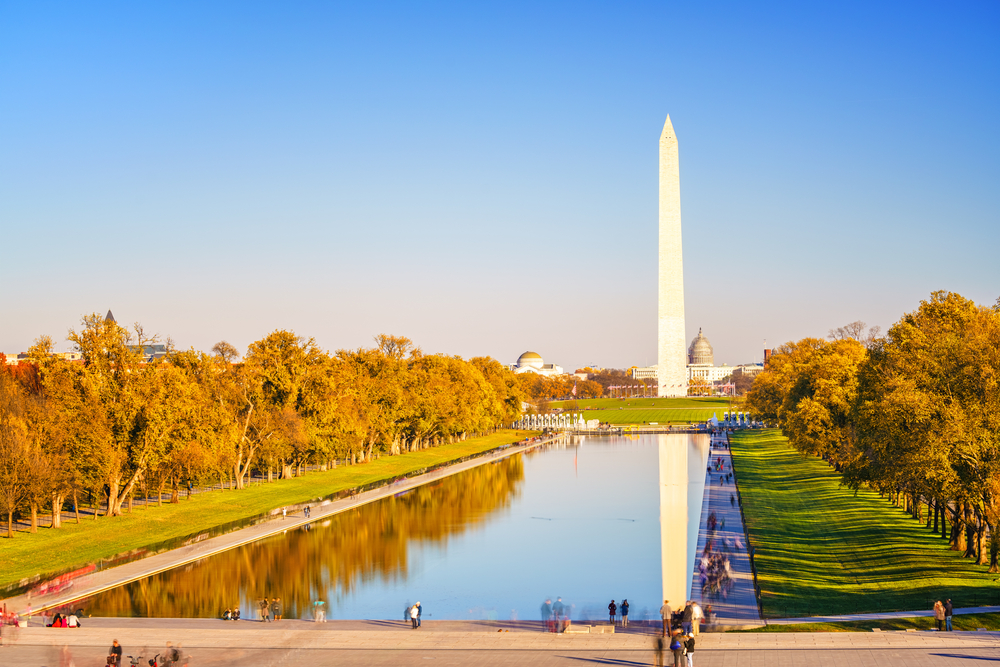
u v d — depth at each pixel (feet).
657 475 509.76
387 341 580.71
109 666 144.66
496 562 277.85
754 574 230.89
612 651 158.40
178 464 336.90
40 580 240.32
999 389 213.66
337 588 243.81
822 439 366.84
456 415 622.54
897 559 239.71
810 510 340.80
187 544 297.33
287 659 155.63
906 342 262.67
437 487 461.37
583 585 246.47
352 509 383.04
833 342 533.55
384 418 526.16
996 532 206.08
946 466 207.92
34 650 162.20
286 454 418.72
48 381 317.22
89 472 307.58
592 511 377.50
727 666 143.54
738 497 383.86
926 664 141.69
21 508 300.61
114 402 319.88
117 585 243.40
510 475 516.73
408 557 284.82
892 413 221.46
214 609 218.79
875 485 264.31
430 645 165.07
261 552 293.23
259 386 409.28
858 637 160.76
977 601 191.31
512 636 172.55
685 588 242.37
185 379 344.49
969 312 269.85
